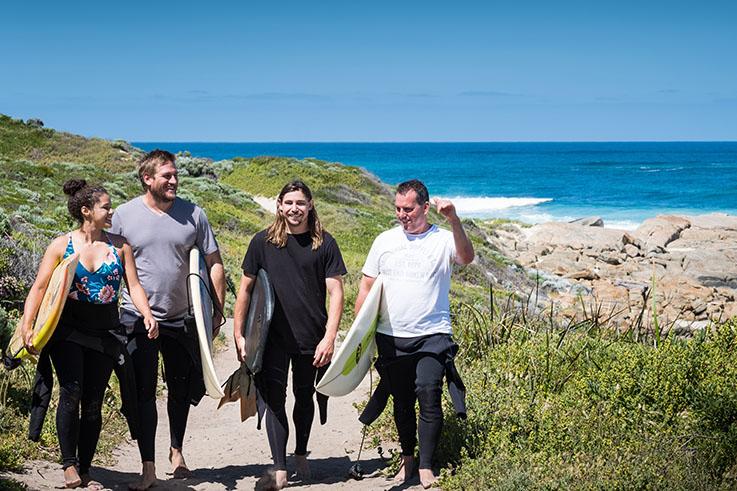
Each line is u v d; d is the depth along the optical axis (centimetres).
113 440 711
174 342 612
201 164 4362
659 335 804
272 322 588
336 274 591
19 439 620
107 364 551
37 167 3155
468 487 531
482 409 632
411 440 590
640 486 504
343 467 657
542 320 1021
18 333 558
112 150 4656
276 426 588
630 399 621
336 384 580
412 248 573
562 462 537
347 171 4650
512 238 4803
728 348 686
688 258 4084
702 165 15138
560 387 695
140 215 598
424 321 568
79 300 538
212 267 623
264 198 4144
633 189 9700
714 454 552
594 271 3831
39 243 1448
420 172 14088
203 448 751
